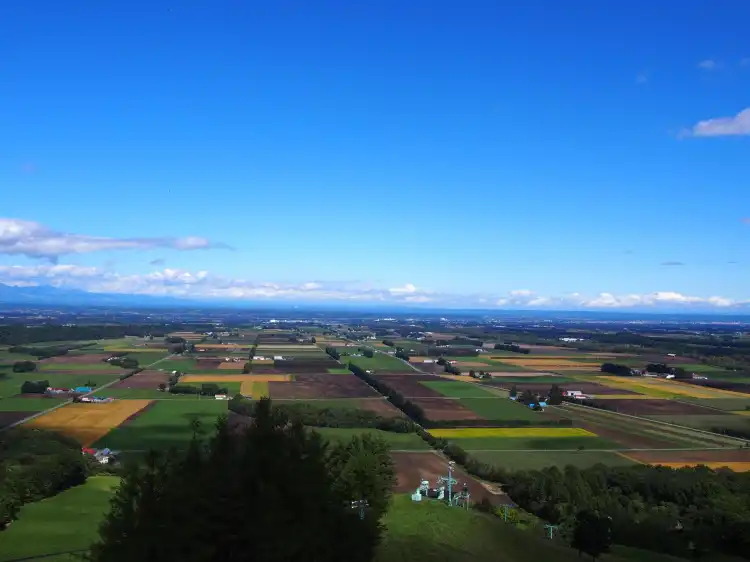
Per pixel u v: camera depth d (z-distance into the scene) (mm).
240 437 39562
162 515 32500
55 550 58812
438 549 56969
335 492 40688
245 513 34125
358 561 38031
